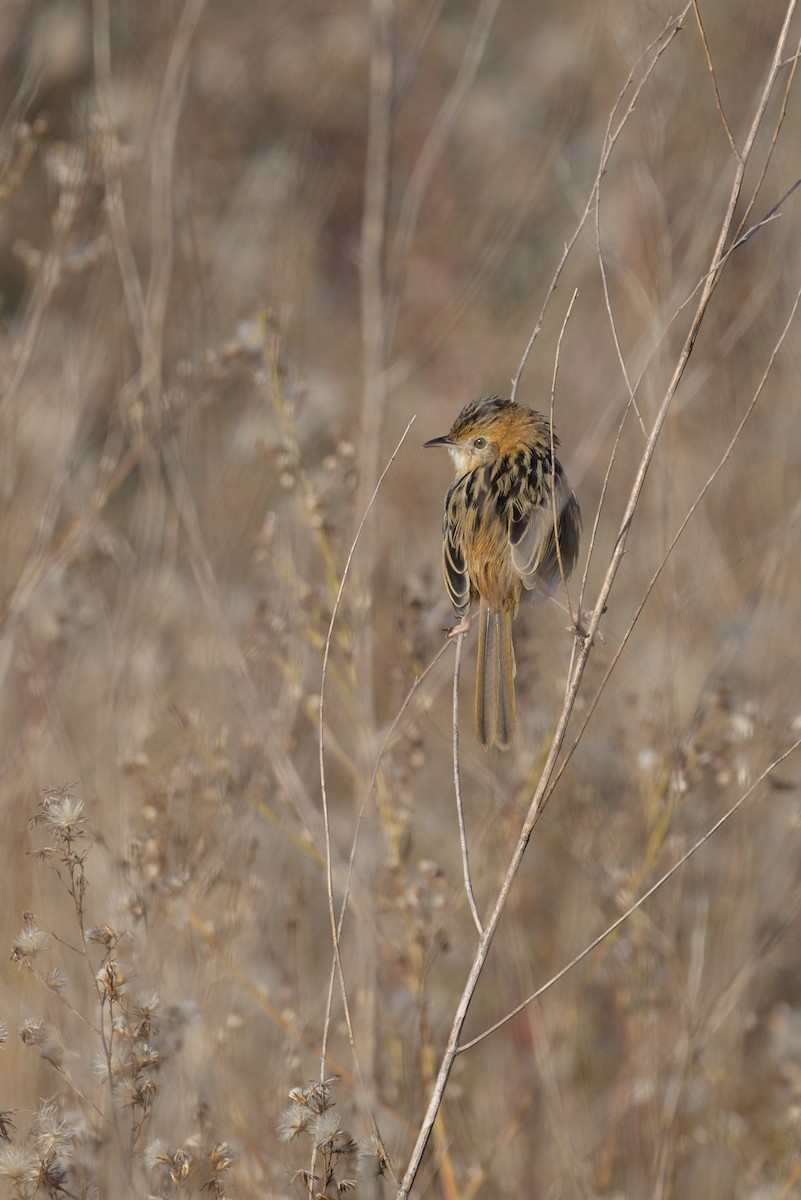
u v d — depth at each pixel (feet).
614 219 56.85
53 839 24.90
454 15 71.72
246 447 43.06
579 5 67.36
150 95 53.01
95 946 29.96
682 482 44.34
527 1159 33.19
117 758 33.17
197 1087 27.40
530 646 37.83
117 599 42.16
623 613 44.39
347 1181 21.21
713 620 43.04
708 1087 33.50
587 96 61.36
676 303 39.96
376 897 32.45
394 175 65.98
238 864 30.83
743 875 36.37
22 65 59.62
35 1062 28.12
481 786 41.93
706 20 61.26
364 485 36.50
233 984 29.66
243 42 66.85
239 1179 26.11
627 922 33.83
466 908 38.32
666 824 31.91
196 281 45.73
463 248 63.62
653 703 36.37
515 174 64.39
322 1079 21.90
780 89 55.88
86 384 42.63
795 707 38.42
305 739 36.86
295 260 53.88
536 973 37.17
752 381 49.98
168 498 45.57
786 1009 37.93
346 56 67.05
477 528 28.71
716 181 46.39
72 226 40.91
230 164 62.69
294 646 33.14
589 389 54.24
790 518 39.86
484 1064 35.32
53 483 38.93
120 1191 24.02
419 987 29.40
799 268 48.21
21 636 38.42
